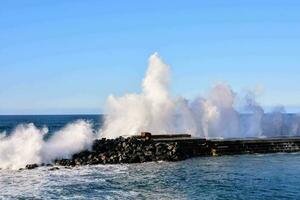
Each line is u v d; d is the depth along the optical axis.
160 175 35.84
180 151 45.66
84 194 29.09
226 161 43.69
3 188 30.67
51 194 29.03
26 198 27.95
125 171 37.53
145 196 28.77
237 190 30.75
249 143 50.00
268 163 42.66
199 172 37.41
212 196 29.03
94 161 41.28
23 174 35.94
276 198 28.75
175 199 28.11
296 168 39.59
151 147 45.34
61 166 39.78
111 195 28.89
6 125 119.31
